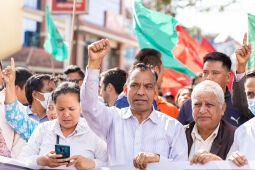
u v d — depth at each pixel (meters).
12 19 4.08
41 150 2.79
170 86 7.14
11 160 2.59
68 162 2.51
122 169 2.56
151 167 2.51
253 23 4.57
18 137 3.11
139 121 2.79
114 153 2.74
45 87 3.81
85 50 22.22
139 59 3.87
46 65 18.19
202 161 2.42
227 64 3.68
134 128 2.77
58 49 7.33
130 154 2.70
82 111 2.67
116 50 26.36
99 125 2.74
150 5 14.32
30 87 3.81
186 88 5.18
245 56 3.17
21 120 3.04
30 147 2.82
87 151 2.82
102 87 4.34
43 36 18.67
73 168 2.57
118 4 27.11
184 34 6.15
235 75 3.25
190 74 6.34
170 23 5.32
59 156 2.45
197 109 2.83
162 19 5.30
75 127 2.88
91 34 22.64
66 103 2.77
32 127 3.11
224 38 4.76
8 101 2.98
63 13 12.40
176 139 2.72
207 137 2.95
